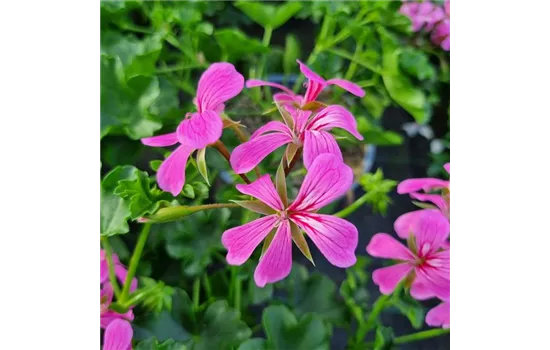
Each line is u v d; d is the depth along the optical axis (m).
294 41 0.31
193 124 0.19
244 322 0.23
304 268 0.26
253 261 0.24
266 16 0.29
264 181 0.19
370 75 0.31
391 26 0.29
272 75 0.32
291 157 0.19
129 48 0.26
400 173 0.34
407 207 0.32
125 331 0.20
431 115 0.34
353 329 0.27
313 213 0.19
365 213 0.32
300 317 0.24
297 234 0.19
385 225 0.31
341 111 0.19
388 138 0.27
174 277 0.26
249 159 0.19
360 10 0.30
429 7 0.34
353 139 0.27
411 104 0.29
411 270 0.22
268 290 0.25
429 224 0.21
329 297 0.25
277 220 0.19
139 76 0.24
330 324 0.23
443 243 0.21
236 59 0.29
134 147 0.25
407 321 0.28
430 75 0.28
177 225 0.25
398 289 0.23
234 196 0.23
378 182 0.25
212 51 0.29
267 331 0.22
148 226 0.22
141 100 0.24
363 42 0.30
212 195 0.28
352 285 0.26
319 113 0.20
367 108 0.31
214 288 0.26
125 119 0.24
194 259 0.25
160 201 0.21
